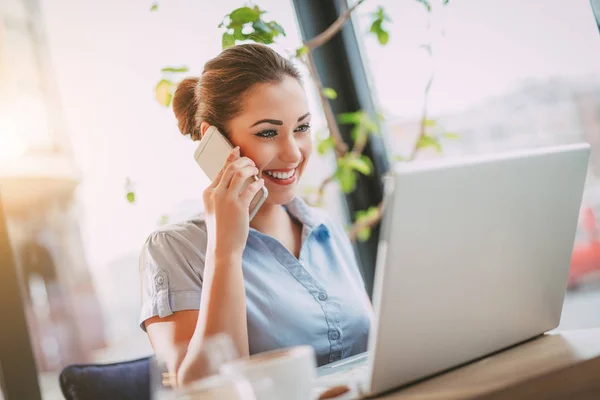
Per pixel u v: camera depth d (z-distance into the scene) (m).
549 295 1.14
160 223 2.57
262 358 0.88
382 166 2.81
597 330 1.17
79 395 1.55
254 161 1.68
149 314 1.58
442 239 0.94
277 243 1.71
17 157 2.52
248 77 1.67
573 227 1.12
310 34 2.73
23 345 1.94
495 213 1.00
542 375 0.86
